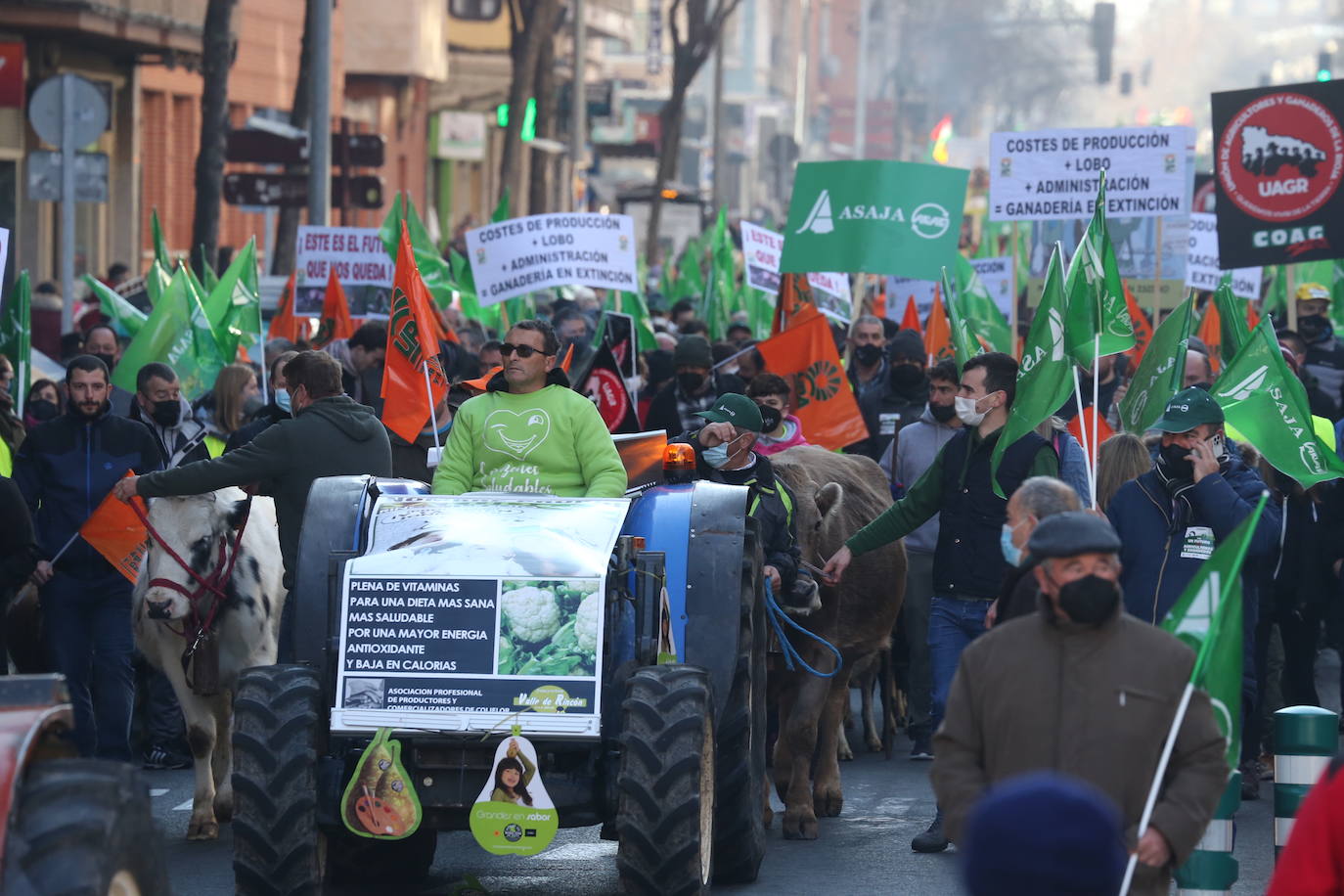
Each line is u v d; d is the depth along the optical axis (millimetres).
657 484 17984
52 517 22328
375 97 102062
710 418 19312
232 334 31609
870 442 31156
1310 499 24562
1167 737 11648
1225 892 14594
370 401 28109
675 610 16797
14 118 60656
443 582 15906
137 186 70562
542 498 17141
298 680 15883
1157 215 30828
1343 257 28109
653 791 15219
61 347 37125
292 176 48219
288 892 15477
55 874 10172
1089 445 21125
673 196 91812
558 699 15617
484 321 43344
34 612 23312
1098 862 6973
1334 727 15664
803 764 20406
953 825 11781
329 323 34594
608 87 104562
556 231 36500
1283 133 28125
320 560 16562
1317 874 9805
